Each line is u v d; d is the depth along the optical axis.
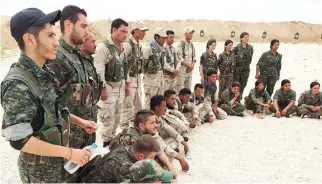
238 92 6.49
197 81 10.23
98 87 2.70
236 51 7.09
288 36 27.44
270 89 7.31
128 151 2.39
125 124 4.86
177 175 3.63
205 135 5.20
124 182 2.12
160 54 5.34
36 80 1.69
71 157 1.71
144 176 2.05
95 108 2.73
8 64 12.13
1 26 19.06
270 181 3.59
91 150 2.12
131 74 4.80
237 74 7.21
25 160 1.76
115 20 3.90
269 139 5.04
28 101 1.59
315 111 6.32
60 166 1.89
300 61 14.45
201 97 5.99
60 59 2.24
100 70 3.74
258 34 28.05
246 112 6.62
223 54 6.99
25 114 1.57
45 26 1.65
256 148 4.63
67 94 2.21
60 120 1.84
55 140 1.73
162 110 4.12
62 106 2.13
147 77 5.37
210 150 4.52
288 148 4.66
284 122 6.05
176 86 6.52
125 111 4.80
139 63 4.88
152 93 5.44
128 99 4.74
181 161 3.69
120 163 2.21
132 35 4.70
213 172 3.77
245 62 7.15
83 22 2.42
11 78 1.58
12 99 1.55
